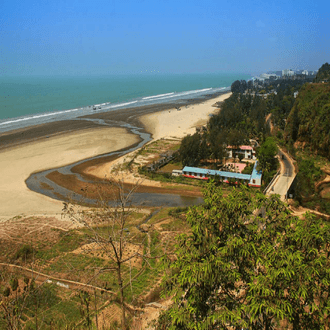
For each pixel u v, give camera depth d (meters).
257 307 12.99
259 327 14.73
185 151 88.00
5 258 43.00
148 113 193.75
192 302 13.86
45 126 146.88
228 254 14.25
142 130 145.38
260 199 16.59
